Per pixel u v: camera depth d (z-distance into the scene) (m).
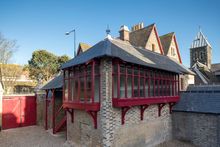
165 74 14.08
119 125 10.66
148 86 12.27
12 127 18.34
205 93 15.02
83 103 10.77
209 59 48.34
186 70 18.12
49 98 18.12
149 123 12.73
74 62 11.69
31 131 16.91
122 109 10.77
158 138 13.50
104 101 10.14
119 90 10.19
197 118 13.81
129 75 10.98
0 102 17.36
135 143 11.55
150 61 13.18
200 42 49.47
